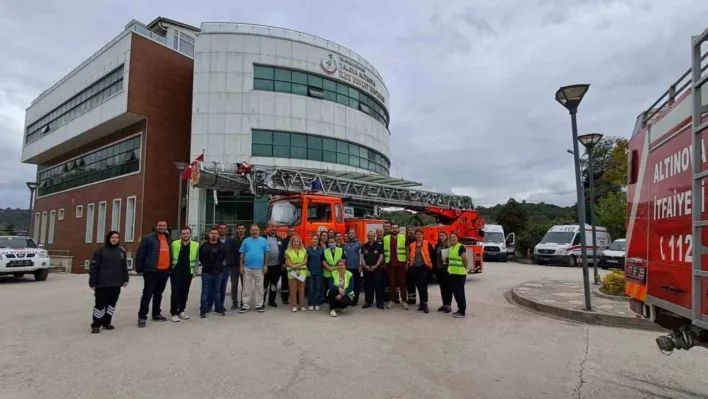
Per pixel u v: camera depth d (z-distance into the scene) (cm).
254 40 2739
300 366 600
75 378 545
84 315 961
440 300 1248
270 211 1280
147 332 806
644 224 464
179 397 484
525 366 608
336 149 2947
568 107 1039
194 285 1555
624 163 3556
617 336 801
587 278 983
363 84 3198
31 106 4306
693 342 393
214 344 719
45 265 1742
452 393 501
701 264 329
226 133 2639
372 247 1084
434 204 1870
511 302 1204
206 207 2617
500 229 3122
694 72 344
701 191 331
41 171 4522
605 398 491
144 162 2794
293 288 1050
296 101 2791
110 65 2962
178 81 2995
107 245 814
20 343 718
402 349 694
